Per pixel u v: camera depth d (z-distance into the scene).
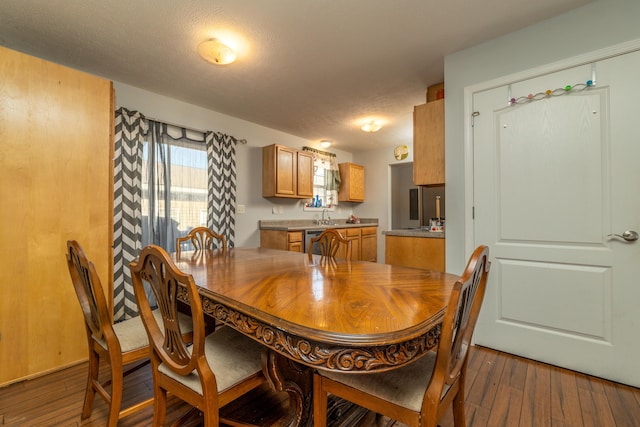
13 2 1.71
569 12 1.84
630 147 1.68
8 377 1.70
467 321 1.03
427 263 2.56
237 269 1.66
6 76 1.68
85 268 1.22
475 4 1.76
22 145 1.74
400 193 5.80
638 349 1.66
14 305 1.72
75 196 1.94
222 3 1.73
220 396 1.00
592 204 1.79
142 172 2.87
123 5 1.74
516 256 2.06
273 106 3.39
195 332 0.94
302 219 4.80
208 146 3.42
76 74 1.94
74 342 1.93
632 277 1.68
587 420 1.41
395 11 1.81
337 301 1.06
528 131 2.01
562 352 1.89
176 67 2.48
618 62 1.71
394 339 0.79
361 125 4.11
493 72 2.13
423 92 3.00
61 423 1.39
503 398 1.58
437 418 0.86
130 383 1.74
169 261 0.93
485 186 2.18
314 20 1.89
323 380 1.09
